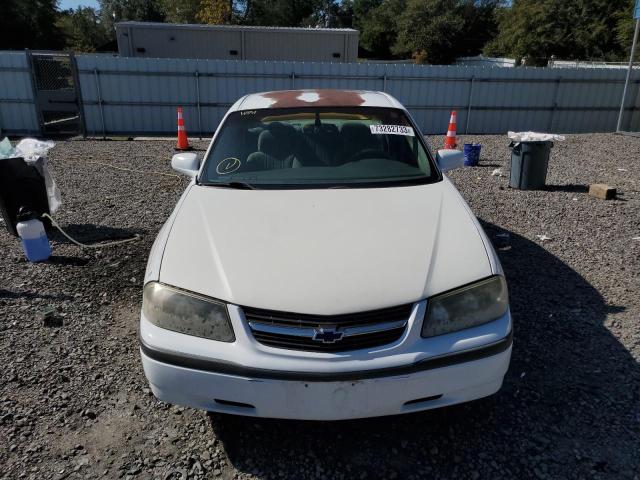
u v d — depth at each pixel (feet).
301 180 10.80
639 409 8.88
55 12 155.12
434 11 171.63
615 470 7.61
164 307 7.68
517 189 25.21
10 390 9.51
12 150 17.66
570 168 31.14
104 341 11.27
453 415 8.84
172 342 7.47
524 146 24.44
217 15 123.03
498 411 8.90
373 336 7.24
